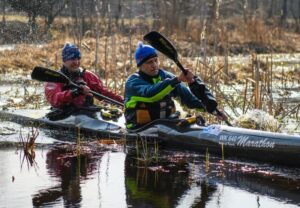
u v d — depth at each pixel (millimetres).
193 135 8203
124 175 6945
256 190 6363
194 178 6824
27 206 5816
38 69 9484
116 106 10844
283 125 9930
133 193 6242
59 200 6004
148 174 7012
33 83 16234
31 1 21609
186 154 8062
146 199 6047
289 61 23234
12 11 21969
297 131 9430
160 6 27828
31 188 6418
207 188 6445
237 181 6691
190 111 10586
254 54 14852
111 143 8742
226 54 16188
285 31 32688
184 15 28531
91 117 9617
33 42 21750
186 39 25656
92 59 19109
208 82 12586
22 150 8242
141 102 8656
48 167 7324
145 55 8617
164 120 8602
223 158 7793
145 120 8711
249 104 11086
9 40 21672
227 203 5938
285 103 12383
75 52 10141
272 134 7512
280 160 7340
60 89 10000
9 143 8711
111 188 6422
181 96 8969
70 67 10164
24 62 19359
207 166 7363
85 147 8508
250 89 14438
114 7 30375
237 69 18234
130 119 8852
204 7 28766
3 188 6418
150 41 8703
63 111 9883
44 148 8422
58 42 21484
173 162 7594
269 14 37500
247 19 30562
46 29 22328
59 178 6820
